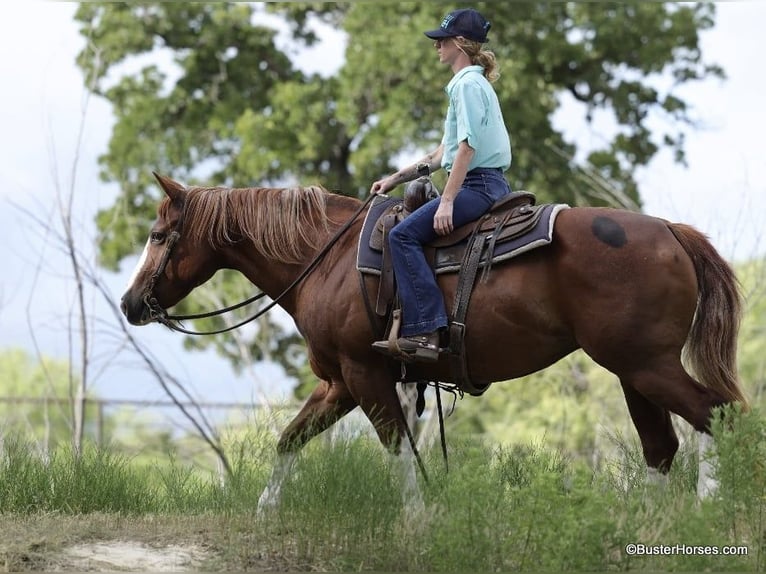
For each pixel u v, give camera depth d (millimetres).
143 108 34312
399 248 9297
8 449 11414
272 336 30234
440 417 9828
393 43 29422
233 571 8625
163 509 11141
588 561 8188
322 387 10539
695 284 8969
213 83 35188
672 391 8805
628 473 10578
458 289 9211
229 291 27234
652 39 32344
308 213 10266
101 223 33062
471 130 9297
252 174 32312
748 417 8641
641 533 8648
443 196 9273
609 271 8820
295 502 9164
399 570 8617
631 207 23266
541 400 24516
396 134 29172
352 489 8922
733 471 8531
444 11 29812
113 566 8711
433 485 9398
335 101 32906
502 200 9414
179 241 10539
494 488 8742
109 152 33906
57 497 10867
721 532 8664
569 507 8375
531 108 29719
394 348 9211
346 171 33594
